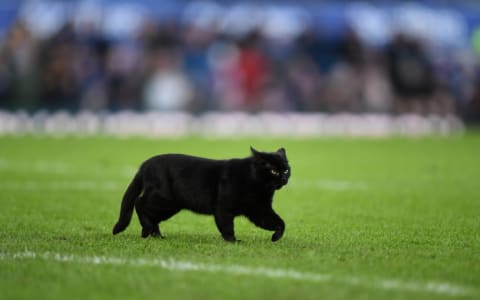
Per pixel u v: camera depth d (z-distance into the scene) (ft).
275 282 27.58
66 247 34.01
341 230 40.96
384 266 30.37
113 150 104.06
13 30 141.49
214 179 34.37
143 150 104.58
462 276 28.81
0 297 25.76
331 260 31.35
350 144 123.13
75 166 81.35
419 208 51.26
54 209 49.37
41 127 143.13
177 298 25.53
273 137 138.82
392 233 39.86
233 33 146.72
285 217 46.78
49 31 141.49
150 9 144.46
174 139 129.29
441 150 110.93
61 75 142.00
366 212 49.21
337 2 157.17
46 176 70.95
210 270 29.37
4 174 71.97
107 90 143.43
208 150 104.78
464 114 155.94
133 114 144.36
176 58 144.66
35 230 40.29
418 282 27.76
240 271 29.22
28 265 30.25
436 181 69.97
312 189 63.31
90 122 143.54
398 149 112.47
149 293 26.13
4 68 141.59
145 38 143.54
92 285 27.20
